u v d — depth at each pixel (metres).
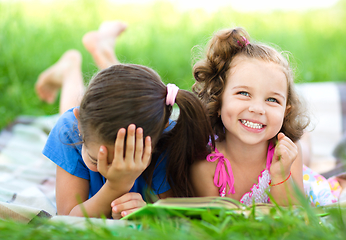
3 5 4.74
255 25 5.26
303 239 0.77
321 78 4.25
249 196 1.52
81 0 5.47
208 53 1.52
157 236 0.76
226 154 1.53
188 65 4.22
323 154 2.26
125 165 1.20
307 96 2.73
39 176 2.02
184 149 1.41
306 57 4.61
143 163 1.23
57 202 1.47
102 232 0.81
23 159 2.27
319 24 5.60
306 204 0.86
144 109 1.18
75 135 1.46
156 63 4.23
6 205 1.24
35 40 4.23
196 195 1.57
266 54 1.42
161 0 5.91
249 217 0.89
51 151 1.47
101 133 1.16
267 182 1.51
